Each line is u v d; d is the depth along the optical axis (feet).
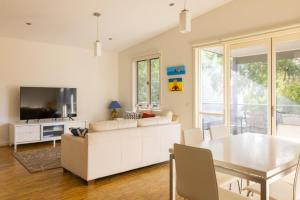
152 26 17.57
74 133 11.62
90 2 13.24
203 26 16.28
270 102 13.32
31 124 17.31
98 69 22.65
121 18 15.70
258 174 5.22
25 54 18.54
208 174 5.29
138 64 22.16
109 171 10.98
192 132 8.71
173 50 18.26
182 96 17.65
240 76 14.69
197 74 16.83
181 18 8.39
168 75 18.63
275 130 13.20
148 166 13.25
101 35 18.57
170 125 13.65
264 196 5.21
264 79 13.61
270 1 13.14
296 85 12.40
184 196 5.98
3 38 17.60
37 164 13.26
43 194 9.51
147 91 21.12
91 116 22.29
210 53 16.51
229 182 7.40
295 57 12.36
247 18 14.08
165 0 13.71
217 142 8.01
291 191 6.54
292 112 12.60
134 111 21.86
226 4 15.03
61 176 11.53
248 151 6.79
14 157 14.78
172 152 7.27
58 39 18.83
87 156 10.27
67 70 20.68
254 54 13.97
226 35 15.02
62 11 14.02
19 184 10.52
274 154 6.45
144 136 12.37
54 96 19.29
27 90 17.92
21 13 13.87
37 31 16.84
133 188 10.17
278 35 12.87
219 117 15.96
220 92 15.93
